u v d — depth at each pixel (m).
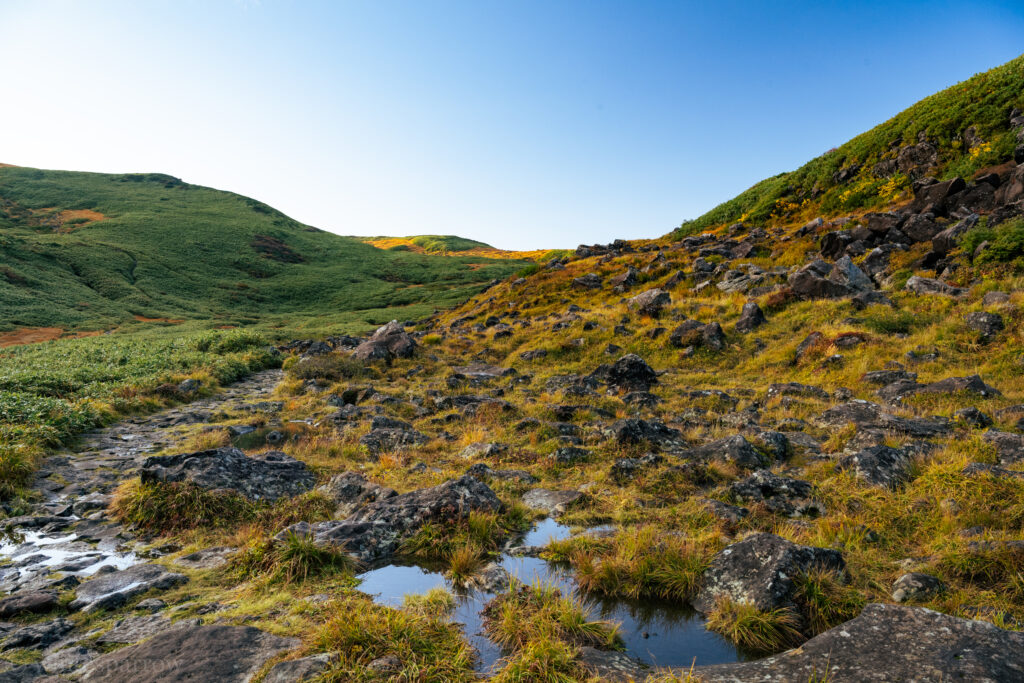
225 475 7.68
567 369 19.33
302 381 18.75
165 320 52.66
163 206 113.88
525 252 133.62
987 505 6.05
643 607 4.88
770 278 25.45
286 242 108.69
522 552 6.02
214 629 4.15
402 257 111.56
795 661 3.61
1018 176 20.91
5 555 5.93
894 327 16.58
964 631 3.63
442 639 4.10
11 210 93.88
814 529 6.25
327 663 3.66
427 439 11.07
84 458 9.85
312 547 5.54
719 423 11.64
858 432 9.38
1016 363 12.50
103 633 4.29
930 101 35.25
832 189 38.59
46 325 43.94
